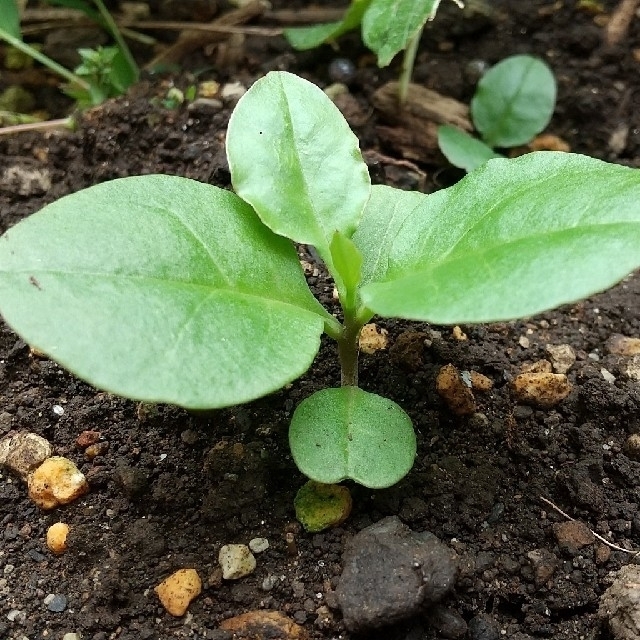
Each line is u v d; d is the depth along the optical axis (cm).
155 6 18
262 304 8
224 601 9
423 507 10
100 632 9
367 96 15
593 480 10
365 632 8
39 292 7
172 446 10
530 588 9
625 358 11
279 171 9
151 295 8
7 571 9
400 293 8
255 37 16
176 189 9
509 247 8
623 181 8
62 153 14
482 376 11
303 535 9
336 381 11
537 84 15
